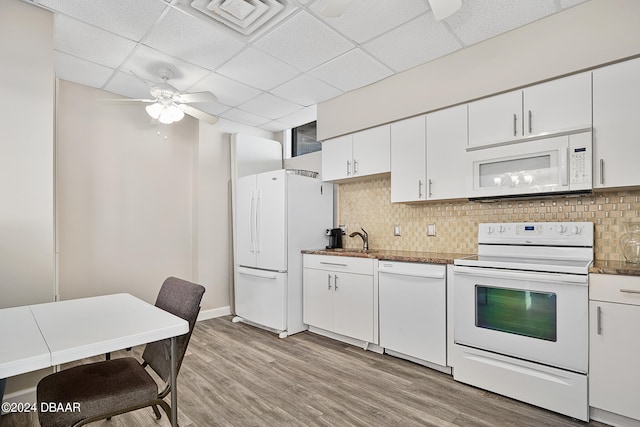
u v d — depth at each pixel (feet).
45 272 7.02
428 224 10.47
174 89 8.70
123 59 8.90
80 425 4.27
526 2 6.75
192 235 13.52
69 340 4.04
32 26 6.86
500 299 7.13
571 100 6.98
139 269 12.00
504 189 7.80
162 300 6.26
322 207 12.76
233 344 10.49
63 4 6.67
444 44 8.30
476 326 7.45
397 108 9.89
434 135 9.15
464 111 8.57
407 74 9.69
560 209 7.97
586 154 6.71
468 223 9.57
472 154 8.33
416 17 7.22
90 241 10.89
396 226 11.30
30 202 6.88
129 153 11.82
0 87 6.58
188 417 6.48
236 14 7.00
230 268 14.19
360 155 11.01
